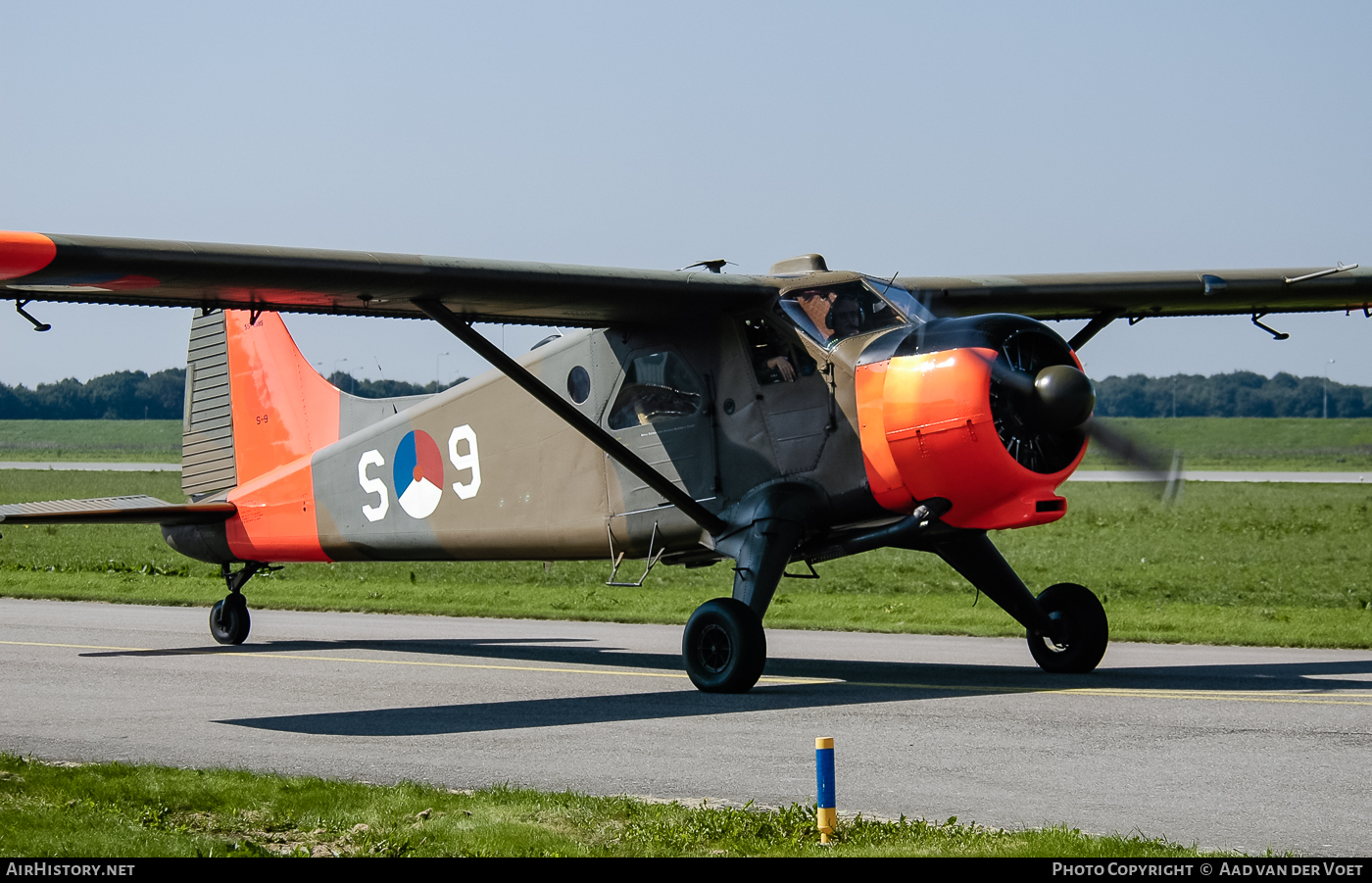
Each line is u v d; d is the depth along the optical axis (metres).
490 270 22.39
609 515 26.66
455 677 25.36
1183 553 62.66
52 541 74.56
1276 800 13.82
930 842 11.82
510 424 28.56
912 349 21.98
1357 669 25.55
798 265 25.08
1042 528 78.38
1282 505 97.19
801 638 33.38
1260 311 31.11
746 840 12.01
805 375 23.59
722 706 21.00
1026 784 14.65
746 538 23.67
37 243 19.00
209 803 13.67
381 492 31.11
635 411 26.23
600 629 36.56
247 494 33.81
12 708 21.33
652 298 23.86
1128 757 16.19
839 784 14.72
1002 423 21.19
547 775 15.38
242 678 25.23
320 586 48.03
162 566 59.25
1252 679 23.86
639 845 11.93
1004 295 27.86
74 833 12.35
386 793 13.91
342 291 22.44
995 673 25.31
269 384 33.84
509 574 56.28
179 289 21.72
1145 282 28.58
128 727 19.22
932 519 22.08
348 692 23.22
